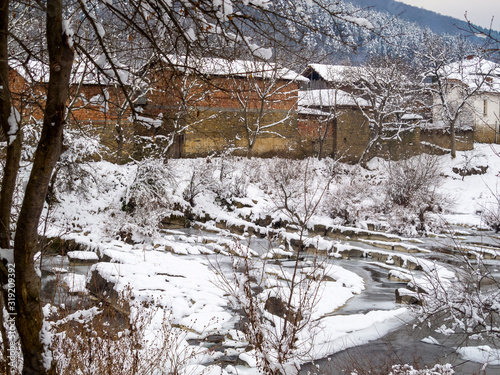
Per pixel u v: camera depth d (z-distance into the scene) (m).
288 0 4.58
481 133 51.53
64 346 5.38
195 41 4.68
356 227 25.97
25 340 3.53
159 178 23.89
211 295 12.67
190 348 9.27
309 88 46.56
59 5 3.43
